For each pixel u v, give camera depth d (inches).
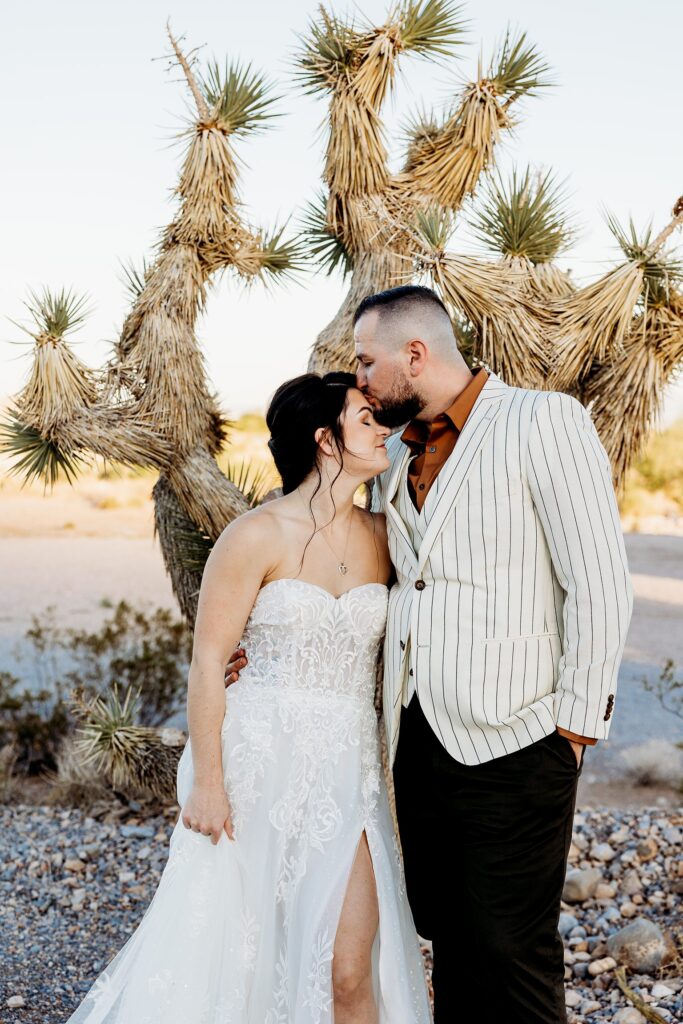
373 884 89.0
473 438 88.2
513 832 86.2
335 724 91.0
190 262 142.8
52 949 130.0
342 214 140.0
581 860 156.6
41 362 136.5
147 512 764.6
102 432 138.3
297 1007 84.4
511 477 85.6
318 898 86.4
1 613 459.2
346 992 86.1
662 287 126.0
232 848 89.2
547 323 127.7
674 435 671.8
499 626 85.4
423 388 91.4
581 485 83.7
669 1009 107.7
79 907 145.3
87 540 682.2
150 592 519.2
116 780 182.5
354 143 132.9
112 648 273.0
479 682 85.3
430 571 88.7
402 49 133.3
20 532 693.9
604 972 118.9
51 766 235.0
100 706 179.0
